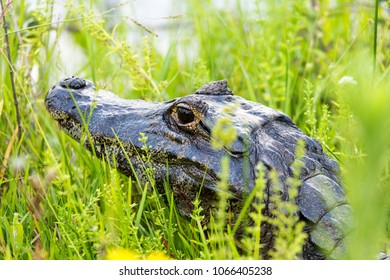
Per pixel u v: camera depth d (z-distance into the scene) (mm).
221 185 4059
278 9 8195
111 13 7992
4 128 5930
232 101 4680
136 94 6738
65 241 4285
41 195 5117
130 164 4539
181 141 4379
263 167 4195
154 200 4590
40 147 5984
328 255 4086
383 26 7016
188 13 8500
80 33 8664
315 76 7539
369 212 2418
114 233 4277
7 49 5809
